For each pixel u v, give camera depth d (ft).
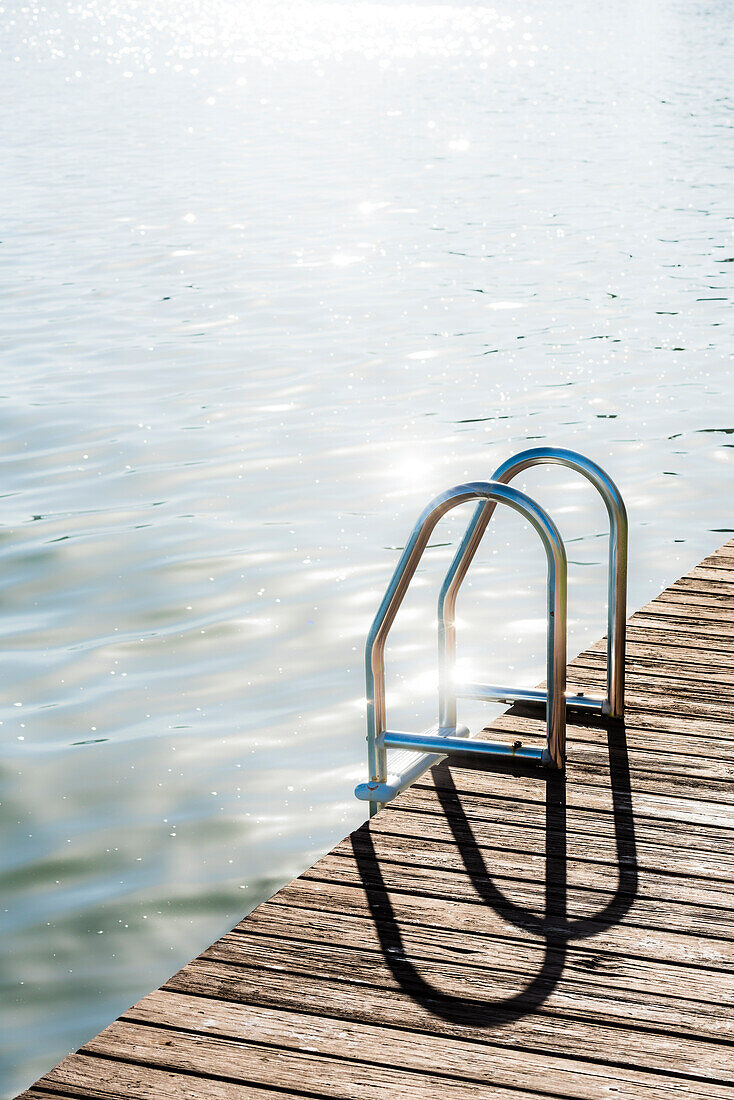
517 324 39.81
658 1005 8.33
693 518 24.41
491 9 268.41
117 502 25.22
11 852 13.87
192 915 12.83
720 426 29.78
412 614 20.22
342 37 199.62
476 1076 7.72
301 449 28.32
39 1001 11.64
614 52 162.09
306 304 42.63
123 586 21.25
